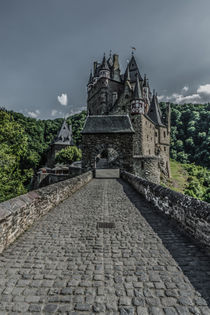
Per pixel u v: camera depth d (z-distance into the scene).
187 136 90.19
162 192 5.74
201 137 83.50
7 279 2.49
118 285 2.38
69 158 44.28
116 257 3.08
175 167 61.31
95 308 2.01
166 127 48.31
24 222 4.24
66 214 5.61
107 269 2.73
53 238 3.85
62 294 2.22
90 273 2.63
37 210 5.08
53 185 7.04
